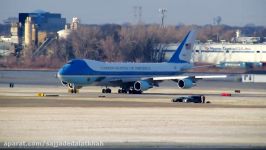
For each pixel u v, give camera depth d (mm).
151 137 196625
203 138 196250
